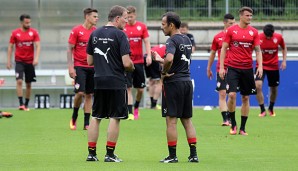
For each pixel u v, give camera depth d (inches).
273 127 2100.1
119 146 1637.6
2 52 2952.8
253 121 2297.0
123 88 1370.6
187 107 1379.2
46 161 1391.5
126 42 1371.8
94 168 1288.1
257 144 1684.3
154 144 1674.5
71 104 2881.4
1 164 1349.7
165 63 1349.7
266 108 2876.5
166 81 1368.1
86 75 1971.0
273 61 2480.3
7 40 2952.8
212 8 3422.7
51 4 2947.8
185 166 1323.8
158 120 2289.6
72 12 2952.8
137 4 2928.2
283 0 3427.7
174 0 3430.1
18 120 2293.3
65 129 2010.3
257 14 3427.7
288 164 1360.7
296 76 2859.3
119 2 2925.7
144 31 2315.5
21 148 1596.9
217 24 3405.5
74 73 1963.6
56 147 1614.2
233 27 1873.8
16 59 2677.2
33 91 2923.2
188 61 1380.4
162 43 3378.4
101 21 2923.2
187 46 1378.0
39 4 2942.9
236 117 2437.3
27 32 2659.9
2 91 2935.5
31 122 2226.9
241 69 1870.1
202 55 2844.5
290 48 3412.9
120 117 1373.0
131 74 2292.1
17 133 1905.8
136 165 1331.2
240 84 1882.4
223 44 1879.9
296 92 2864.2
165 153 1521.9
